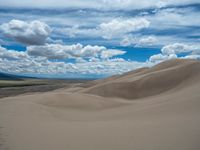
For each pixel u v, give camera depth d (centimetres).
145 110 2959
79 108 3775
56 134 1584
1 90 13138
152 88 5788
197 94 3512
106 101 4284
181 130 1499
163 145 1227
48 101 3931
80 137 1493
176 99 3394
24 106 3114
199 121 1748
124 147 1249
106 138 1451
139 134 1507
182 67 6103
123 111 3259
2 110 2780
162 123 1853
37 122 2095
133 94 5794
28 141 1402
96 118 2766
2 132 1636
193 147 1148
